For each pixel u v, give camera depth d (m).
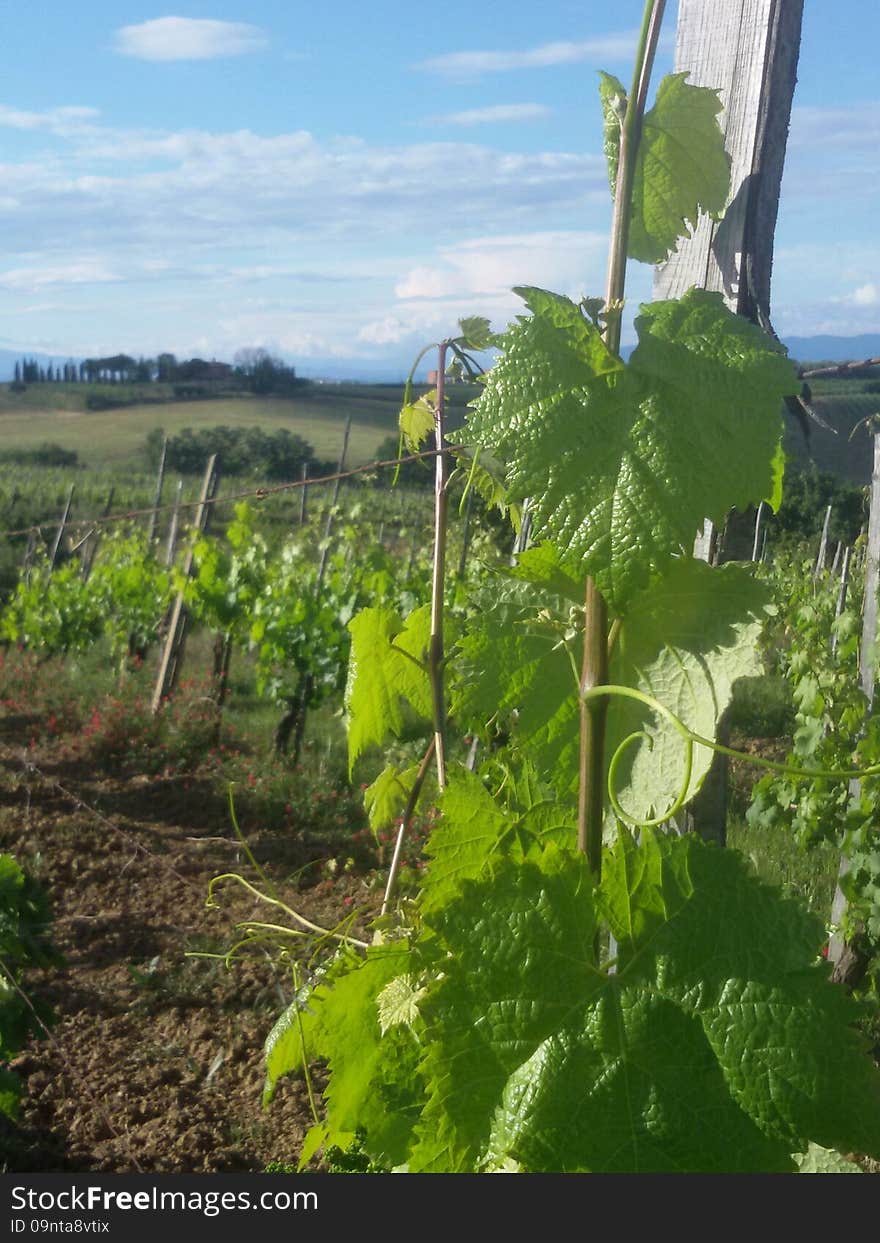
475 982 1.05
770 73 1.66
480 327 1.62
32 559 19.67
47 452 59.50
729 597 1.21
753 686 10.92
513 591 1.34
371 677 1.80
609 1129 1.01
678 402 1.05
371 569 10.79
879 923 4.79
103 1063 4.63
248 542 11.14
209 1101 4.36
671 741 1.22
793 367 1.07
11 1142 3.96
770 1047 1.00
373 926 1.51
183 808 8.10
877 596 5.26
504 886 1.06
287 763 9.31
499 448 1.05
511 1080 1.03
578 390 1.06
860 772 1.04
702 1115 1.00
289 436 52.41
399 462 1.80
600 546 1.02
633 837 1.20
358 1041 1.39
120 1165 3.88
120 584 12.91
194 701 10.20
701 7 1.74
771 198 1.69
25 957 4.02
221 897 6.40
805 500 12.54
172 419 76.50
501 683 1.32
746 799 8.29
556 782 1.29
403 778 1.90
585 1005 1.04
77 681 12.23
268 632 9.68
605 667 1.20
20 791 8.24
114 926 6.00
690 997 1.03
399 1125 1.38
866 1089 0.99
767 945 1.03
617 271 1.19
